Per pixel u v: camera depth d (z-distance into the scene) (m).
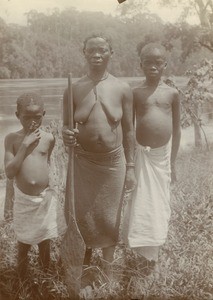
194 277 3.37
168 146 3.43
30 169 3.25
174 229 3.66
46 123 3.65
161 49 3.34
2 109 3.85
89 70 3.26
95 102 3.20
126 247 3.52
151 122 3.34
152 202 3.40
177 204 3.79
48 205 3.31
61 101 3.72
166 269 3.44
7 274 3.43
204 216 3.69
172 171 3.59
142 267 3.44
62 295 3.31
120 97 3.25
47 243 3.40
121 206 3.35
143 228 3.41
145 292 3.31
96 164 3.27
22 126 3.50
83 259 3.27
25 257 3.37
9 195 3.69
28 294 3.32
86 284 3.38
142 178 3.39
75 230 3.24
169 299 3.29
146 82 3.39
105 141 3.22
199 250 3.52
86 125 3.21
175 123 3.46
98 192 3.29
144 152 3.39
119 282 3.38
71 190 3.24
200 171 3.88
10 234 3.63
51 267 3.48
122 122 3.30
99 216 3.31
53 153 3.60
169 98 3.37
